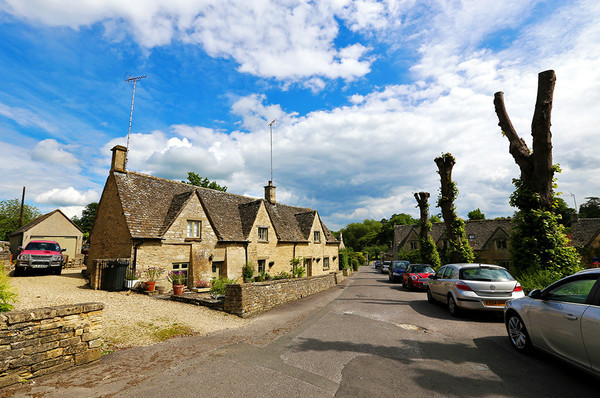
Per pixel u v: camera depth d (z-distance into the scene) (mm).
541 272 9852
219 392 3986
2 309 5617
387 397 3818
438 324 7988
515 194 11359
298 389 4066
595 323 3879
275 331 7477
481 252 39406
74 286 13352
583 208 63844
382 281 26188
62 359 4680
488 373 4570
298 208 33094
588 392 3918
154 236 14961
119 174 16984
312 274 28312
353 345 6105
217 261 18188
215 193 23016
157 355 5543
